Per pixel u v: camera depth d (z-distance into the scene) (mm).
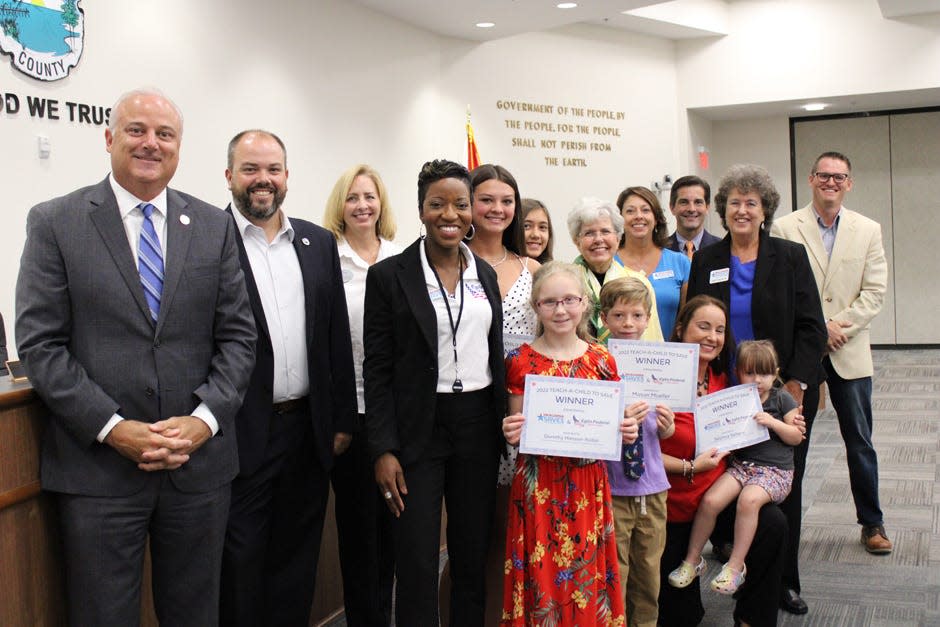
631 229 3971
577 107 9055
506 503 2850
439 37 7957
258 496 2645
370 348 2617
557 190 8945
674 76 9906
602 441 2516
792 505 3453
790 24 9469
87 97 4480
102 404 2082
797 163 10992
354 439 3055
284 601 2764
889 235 10875
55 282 2105
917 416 7176
